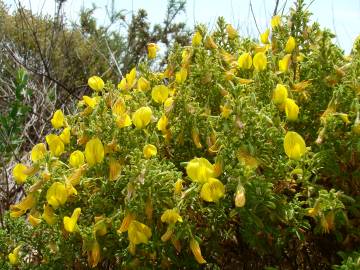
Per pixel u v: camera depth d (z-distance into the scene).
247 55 0.35
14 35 0.90
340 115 0.31
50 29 0.88
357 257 0.27
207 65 0.35
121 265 0.32
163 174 0.28
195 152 0.34
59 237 0.33
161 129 0.33
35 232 0.35
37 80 0.74
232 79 0.35
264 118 0.29
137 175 0.28
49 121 0.67
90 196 0.32
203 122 0.32
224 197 0.29
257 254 0.33
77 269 0.34
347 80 0.32
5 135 0.51
